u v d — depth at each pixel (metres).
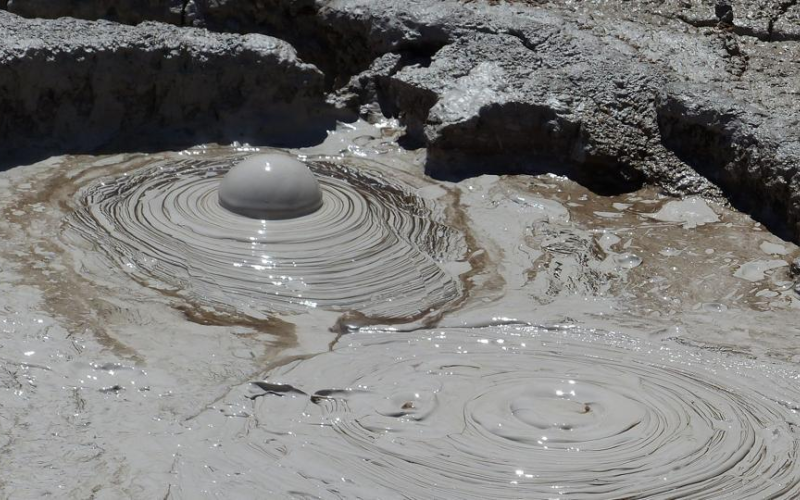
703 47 8.55
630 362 5.52
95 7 9.28
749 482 4.61
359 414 5.00
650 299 6.14
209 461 4.61
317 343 5.61
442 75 8.02
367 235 6.72
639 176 7.52
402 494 4.48
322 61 9.28
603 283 6.30
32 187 7.07
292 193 6.83
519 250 6.64
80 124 7.77
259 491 4.45
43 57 7.46
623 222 7.02
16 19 7.84
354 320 5.84
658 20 9.01
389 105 8.56
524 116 7.64
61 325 5.57
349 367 5.39
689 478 4.62
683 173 7.43
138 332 5.59
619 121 7.67
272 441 4.77
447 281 6.27
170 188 7.19
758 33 8.94
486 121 7.61
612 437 4.89
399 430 4.89
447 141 7.59
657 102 7.73
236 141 8.08
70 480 4.44
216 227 6.69
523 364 5.46
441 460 4.70
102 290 5.95
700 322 5.93
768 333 5.82
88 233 6.54
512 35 8.43
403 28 8.60
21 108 7.50
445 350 5.59
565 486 4.55
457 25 8.51
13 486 4.38
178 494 4.39
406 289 6.18
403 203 7.18
